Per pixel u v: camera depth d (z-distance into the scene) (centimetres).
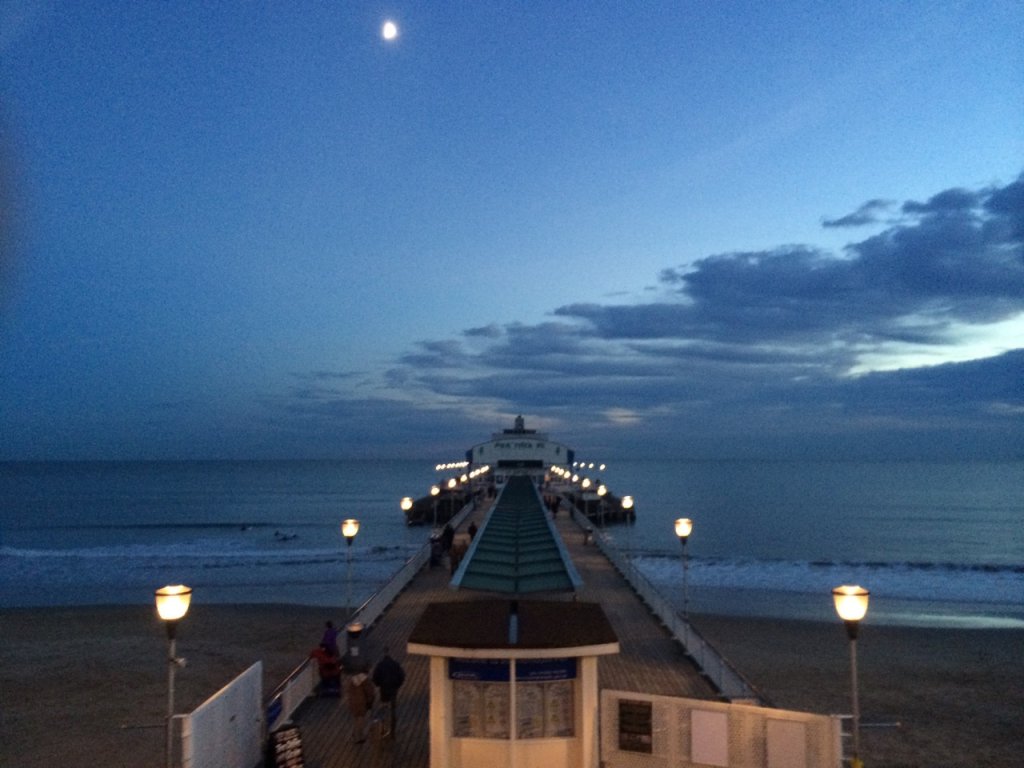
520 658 1044
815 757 1009
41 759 1934
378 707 1434
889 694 2509
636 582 2623
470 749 1053
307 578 5297
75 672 2736
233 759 1105
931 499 14512
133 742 2052
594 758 1059
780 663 2902
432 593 2605
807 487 18700
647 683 1611
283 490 18312
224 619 3731
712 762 1067
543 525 2184
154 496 16150
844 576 5384
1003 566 5966
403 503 3428
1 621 3706
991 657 2994
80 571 5688
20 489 18662
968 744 2070
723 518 10638
